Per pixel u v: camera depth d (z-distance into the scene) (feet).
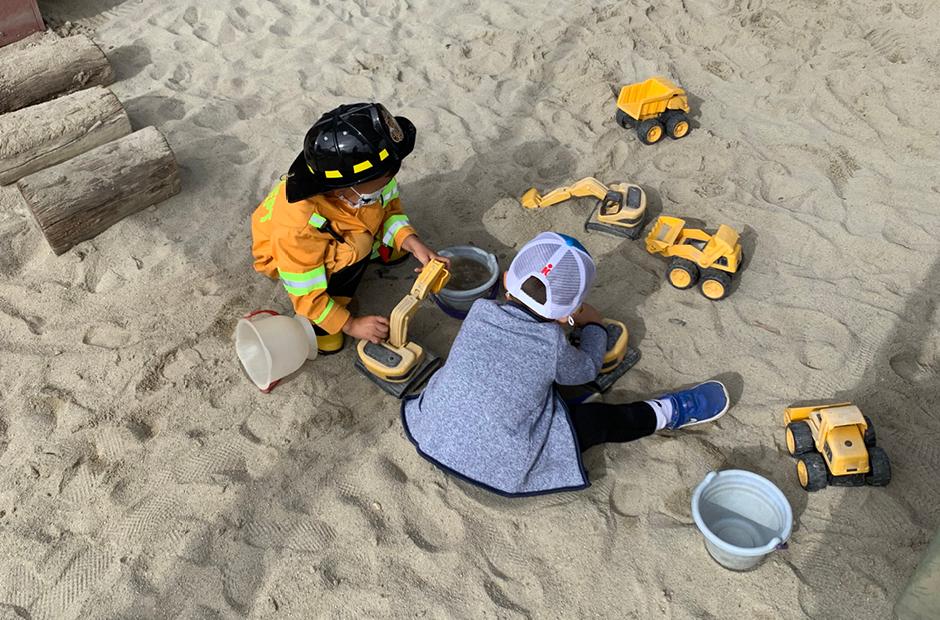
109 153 11.63
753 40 14.93
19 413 9.52
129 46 15.76
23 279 11.15
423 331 10.40
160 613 7.75
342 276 9.85
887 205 11.48
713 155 12.60
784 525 7.57
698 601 7.58
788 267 10.79
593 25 15.71
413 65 15.06
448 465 8.04
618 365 9.61
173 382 9.82
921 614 6.46
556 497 8.45
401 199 12.33
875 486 8.24
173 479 8.81
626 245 11.32
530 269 7.90
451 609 7.65
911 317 9.96
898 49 14.32
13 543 8.34
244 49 15.62
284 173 12.79
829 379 9.39
